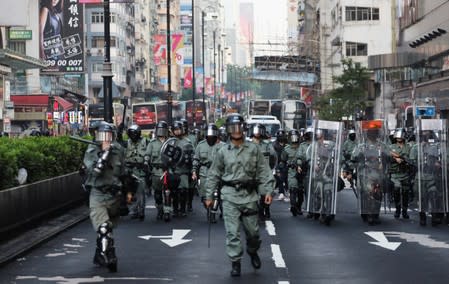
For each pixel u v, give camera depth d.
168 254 12.88
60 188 18.80
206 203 10.95
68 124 56.66
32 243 13.62
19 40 56.47
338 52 86.75
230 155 10.73
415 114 36.25
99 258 11.59
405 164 18.06
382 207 21.06
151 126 64.75
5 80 52.56
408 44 66.81
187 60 82.19
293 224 17.31
